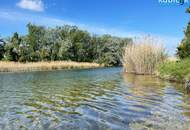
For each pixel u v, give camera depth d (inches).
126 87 639.8
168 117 337.4
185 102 437.7
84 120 327.3
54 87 656.4
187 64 766.5
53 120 328.5
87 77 984.9
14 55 2182.6
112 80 832.9
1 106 414.9
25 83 759.1
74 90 596.1
